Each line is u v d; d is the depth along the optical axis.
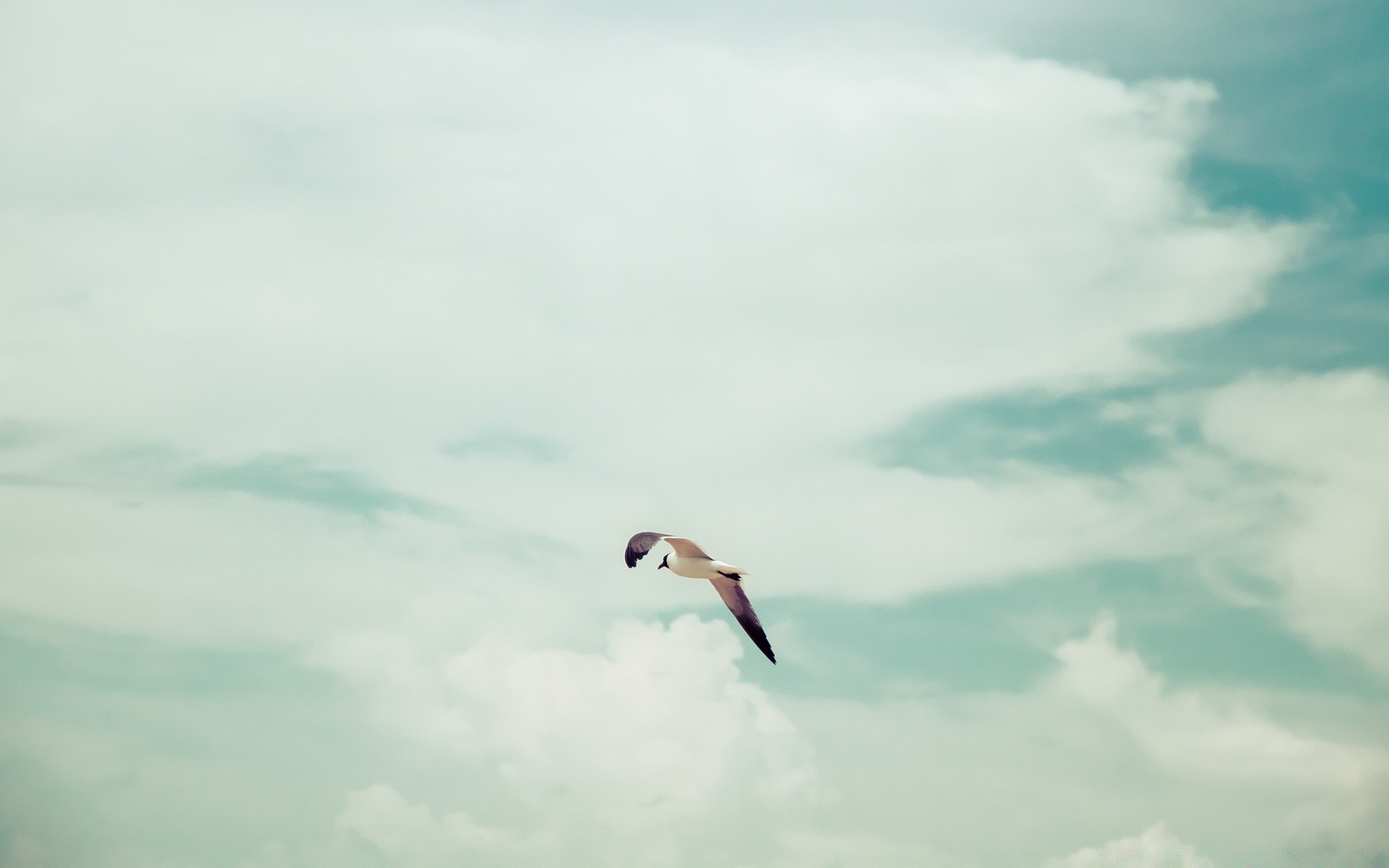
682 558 13.79
